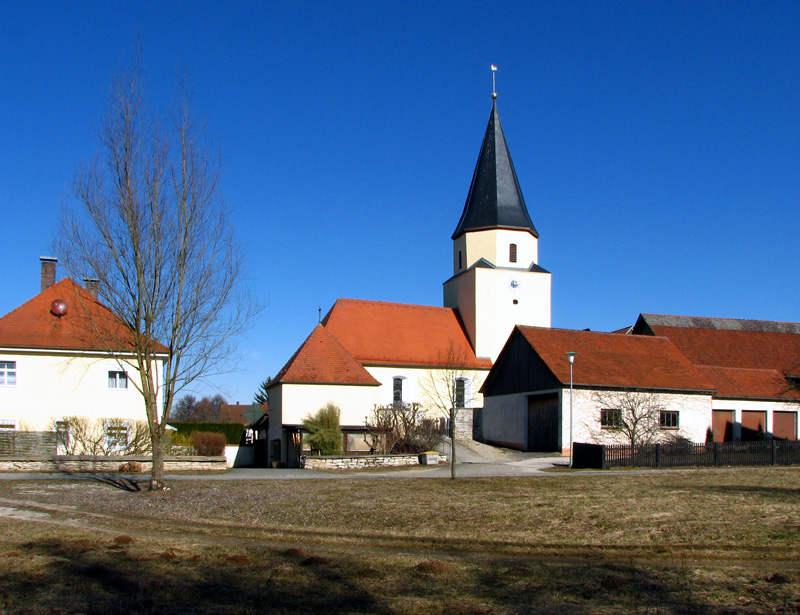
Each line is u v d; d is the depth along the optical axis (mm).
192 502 18891
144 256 22484
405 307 56250
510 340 42781
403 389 51688
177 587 9875
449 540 13500
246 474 28719
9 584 9961
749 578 10367
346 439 39500
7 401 34875
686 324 52094
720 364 47625
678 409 38938
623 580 10227
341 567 11102
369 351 51812
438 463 33188
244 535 14164
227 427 56875
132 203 22359
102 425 33875
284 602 9234
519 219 56656
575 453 31656
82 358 35875
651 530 14039
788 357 49625
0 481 24828
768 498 18172
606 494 19406
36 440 30703
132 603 9102
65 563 11164
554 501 18031
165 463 29781
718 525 14398
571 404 32406
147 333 22609
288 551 12203
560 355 39500
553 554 12344
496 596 9531
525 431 40594
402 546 13047
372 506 17562
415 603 9195
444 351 53812
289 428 39156
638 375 39156
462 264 57938
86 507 18203
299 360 41594
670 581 10219
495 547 12922
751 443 32469
